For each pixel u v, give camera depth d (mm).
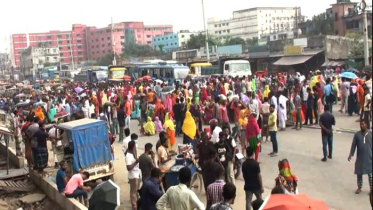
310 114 20672
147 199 8141
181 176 7355
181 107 20406
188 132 15695
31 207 13688
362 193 11320
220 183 7801
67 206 12203
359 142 11031
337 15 65125
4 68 175625
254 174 9234
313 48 48469
